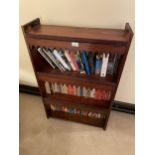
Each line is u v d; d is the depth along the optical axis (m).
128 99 1.60
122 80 1.46
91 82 1.19
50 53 1.17
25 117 1.69
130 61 1.32
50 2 1.19
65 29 1.14
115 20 1.14
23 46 1.55
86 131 1.54
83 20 1.20
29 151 1.40
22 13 1.31
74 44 1.01
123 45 0.94
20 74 1.83
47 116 1.65
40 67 1.30
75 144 1.44
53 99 1.45
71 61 1.19
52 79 1.27
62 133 1.53
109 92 1.33
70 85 1.39
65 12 1.20
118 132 1.52
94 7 1.12
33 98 1.93
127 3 1.06
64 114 1.67
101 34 1.04
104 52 1.03
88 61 1.15
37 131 1.55
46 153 1.38
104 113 1.40
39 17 1.29
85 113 1.59
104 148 1.40
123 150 1.38
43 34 1.03
